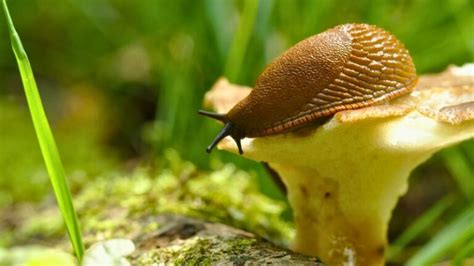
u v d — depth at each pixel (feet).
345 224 0.93
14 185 1.59
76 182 1.27
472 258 1.06
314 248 0.96
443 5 1.57
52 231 1.14
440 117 0.85
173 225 1.01
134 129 2.24
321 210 0.94
